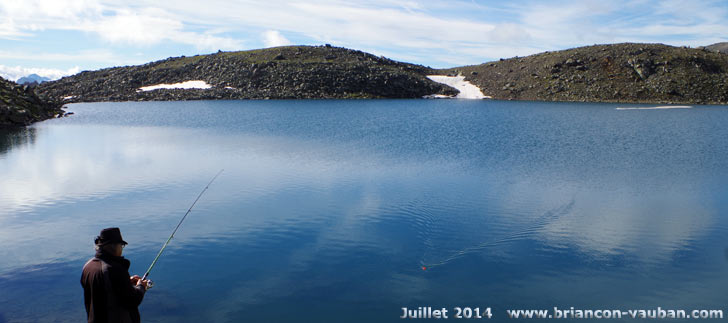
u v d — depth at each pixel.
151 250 15.22
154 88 174.38
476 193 23.88
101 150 41.00
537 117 90.94
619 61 185.50
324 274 13.16
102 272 5.81
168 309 10.80
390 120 81.62
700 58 179.00
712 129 66.00
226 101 148.12
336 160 35.16
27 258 14.36
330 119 83.19
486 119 85.50
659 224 18.47
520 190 24.78
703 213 20.17
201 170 30.61
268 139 50.59
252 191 24.27
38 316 10.36
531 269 13.66
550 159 36.38
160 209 20.50
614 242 16.25
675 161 35.75
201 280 12.66
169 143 46.53
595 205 21.53
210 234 16.94
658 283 12.67
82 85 175.00
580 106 134.38
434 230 17.50
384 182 26.77
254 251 15.11
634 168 32.16
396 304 11.18
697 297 11.76
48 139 50.62
